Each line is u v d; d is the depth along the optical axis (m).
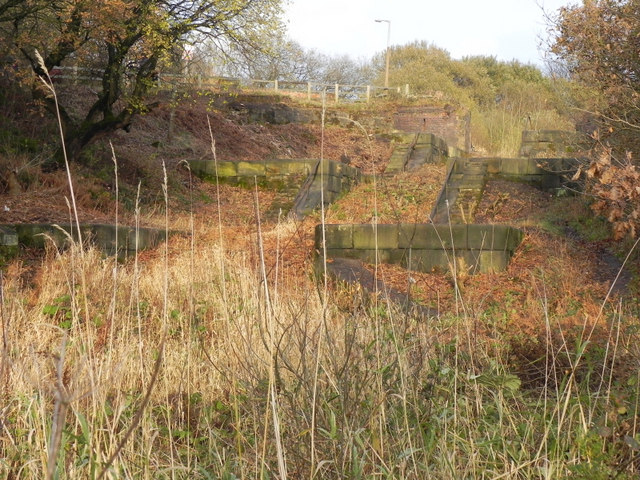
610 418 3.54
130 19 18.61
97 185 19.50
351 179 24.70
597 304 10.16
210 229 17.62
